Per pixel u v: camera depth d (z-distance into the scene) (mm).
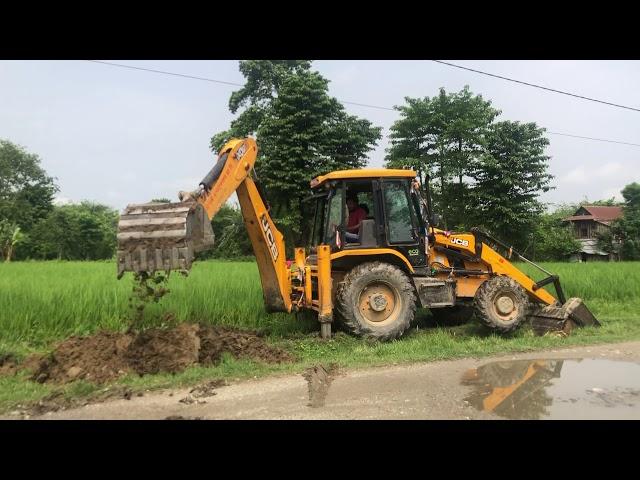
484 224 28109
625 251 43938
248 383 5574
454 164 27297
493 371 6027
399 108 28875
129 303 7609
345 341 7566
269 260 7789
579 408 4652
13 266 16781
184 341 6367
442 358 6723
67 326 7844
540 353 7062
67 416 4531
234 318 8734
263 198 7801
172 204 5992
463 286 8734
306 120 25219
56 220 46656
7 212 49156
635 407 4680
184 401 4914
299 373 5945
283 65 28828
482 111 28281
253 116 28438
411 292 7965
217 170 6867
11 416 4555
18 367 6148
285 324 8570
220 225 35875
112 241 49438
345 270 8359
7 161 53156
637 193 46844
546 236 39219
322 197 8781
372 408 4680
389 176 8289
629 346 7516
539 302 9344
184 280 10500
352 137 25656
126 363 5961
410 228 8375
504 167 27875
